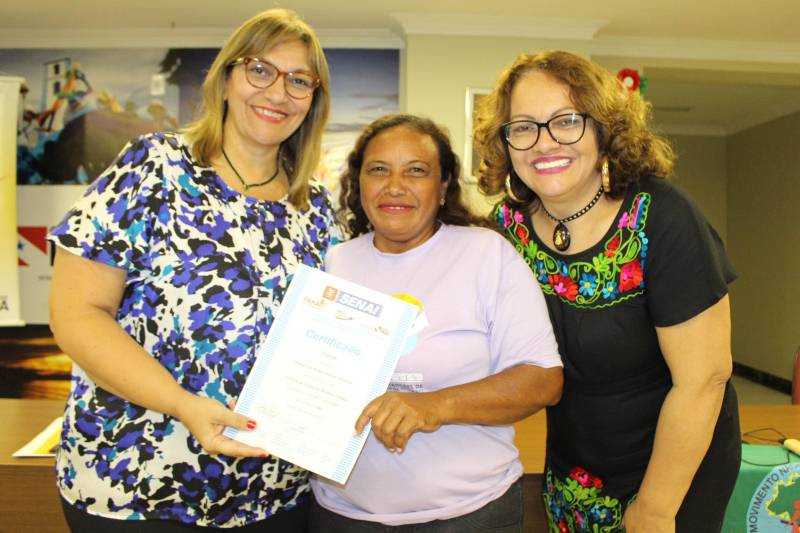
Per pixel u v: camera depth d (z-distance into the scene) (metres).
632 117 1.23
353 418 1.12
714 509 1.34
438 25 4.43
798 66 5.04
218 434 1.08
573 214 1.30
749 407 2.38
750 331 7.59
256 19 1.25
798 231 6.62
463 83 4.50
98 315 1.10
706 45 4.95
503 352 1.23
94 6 4.27
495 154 1.39
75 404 1.17
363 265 1.34
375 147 1.32
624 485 1.38
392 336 1.15
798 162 6.64
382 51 4.82
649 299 1.23
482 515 1.20
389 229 1.29
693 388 1.19
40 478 1.74
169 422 1.14
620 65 4.97
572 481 1.45
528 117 1.24
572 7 4.16
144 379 1.06
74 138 4.92
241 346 1.17
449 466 1.19
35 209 4.92
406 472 1.19
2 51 4.90
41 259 4.91
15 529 1.76
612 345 1.29
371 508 1.21
